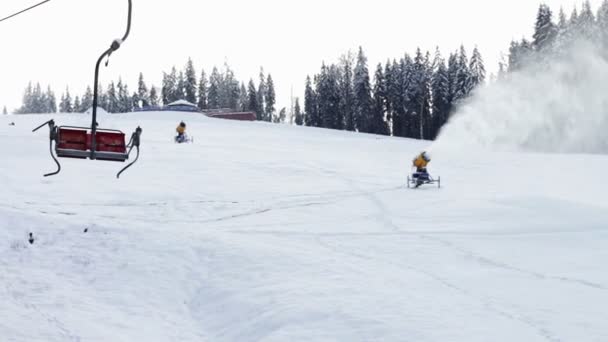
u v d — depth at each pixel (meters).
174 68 130.75
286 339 8.04
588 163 36.41
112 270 12.58
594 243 13.98
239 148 39.12
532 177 30.56
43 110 167.38
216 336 9.30
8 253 13.10
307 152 39.69
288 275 11.45
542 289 9.86
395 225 17.94
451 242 14.91
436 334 7.63
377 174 30.39
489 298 9.37
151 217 18.78
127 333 9.03
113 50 9.36
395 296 9.57
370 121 99.50
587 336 7.42
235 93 135.88
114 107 136.25
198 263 13.16
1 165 25.89
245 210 20.67
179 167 28.95
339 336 7.95
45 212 17.58
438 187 25.97
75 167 26.72
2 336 8.14
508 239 15.03
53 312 9.58
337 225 18.09
